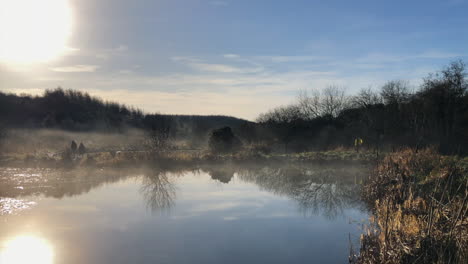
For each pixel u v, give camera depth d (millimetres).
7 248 7453
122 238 8133
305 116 37375
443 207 6566
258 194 13312
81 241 7891
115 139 43594
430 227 5691
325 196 12875
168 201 11977
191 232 8609
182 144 35344
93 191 13516
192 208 11000
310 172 18266
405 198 8781
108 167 19281
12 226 8922
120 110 77875
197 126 42625
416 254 5543
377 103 33188
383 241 6375
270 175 17797
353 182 15367
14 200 11711
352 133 29953
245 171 19094
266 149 25062
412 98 29078
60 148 32344
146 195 12953
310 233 8531
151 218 9797
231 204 11570
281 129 30188
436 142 20562
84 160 19609
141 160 20453
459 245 5297
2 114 57906
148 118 47188
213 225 9188
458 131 23859
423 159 12352
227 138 24641
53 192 13133
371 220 9258
